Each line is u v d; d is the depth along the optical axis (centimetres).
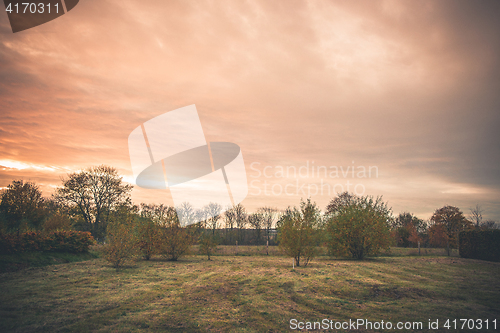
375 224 1576
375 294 663
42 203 2212
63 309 508
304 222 1224
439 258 1644
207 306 552
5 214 1877
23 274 883
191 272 982
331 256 1744
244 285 755
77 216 2981
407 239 3462
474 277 923
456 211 3706
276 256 1762
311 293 665
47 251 1224
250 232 3566
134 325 437
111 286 717
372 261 1434
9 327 414
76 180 2875
